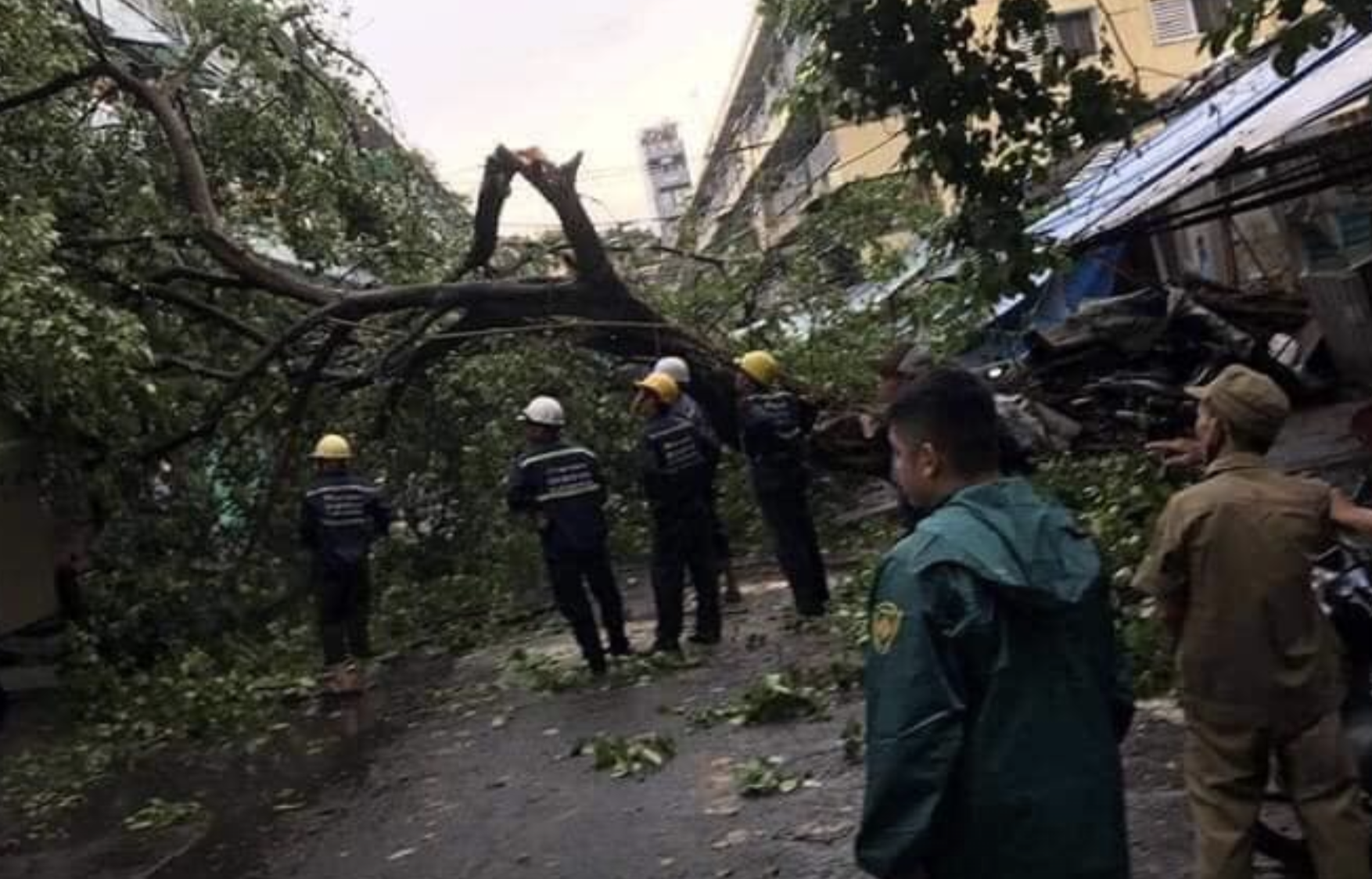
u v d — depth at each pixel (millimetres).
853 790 6141
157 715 10477
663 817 6223
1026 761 2404
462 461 14359
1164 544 3693
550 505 9500
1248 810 3672
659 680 9148
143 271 13000
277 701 10555
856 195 14625
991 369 15242
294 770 8492
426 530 14781
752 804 6180
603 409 14078
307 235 14984
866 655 2510
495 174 12656
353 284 15516
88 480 12312
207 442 13203
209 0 13617
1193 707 3705
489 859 6074
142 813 7871
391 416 13992
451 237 16328
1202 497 3637
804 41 9438
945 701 2365
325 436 12680
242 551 13438
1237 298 17969
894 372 7363
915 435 2621
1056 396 14742
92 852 7336
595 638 9539
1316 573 4207
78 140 13031
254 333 13219
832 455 11836
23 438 11617
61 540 12492
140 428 12336
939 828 2414
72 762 9523
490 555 14281
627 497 14711
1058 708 2461
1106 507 9414
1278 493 3602
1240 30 6559
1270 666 3557
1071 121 8016
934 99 7867
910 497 2666
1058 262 8102
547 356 13773
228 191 14875
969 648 2404
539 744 8016
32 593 11938
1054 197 11266
